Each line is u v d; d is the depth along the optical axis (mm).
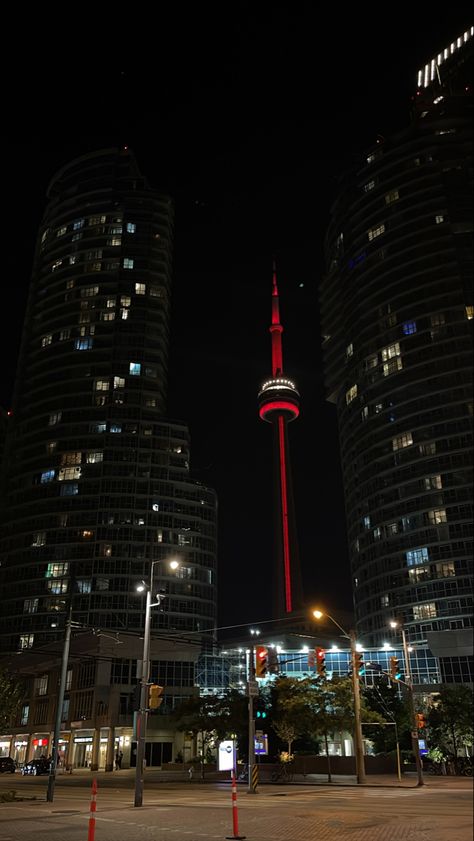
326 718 55344
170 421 147500
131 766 93125
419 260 133000
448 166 141500
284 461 199500
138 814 27312
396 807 26234
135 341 153500
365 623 121562
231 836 18656
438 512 114625
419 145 145625
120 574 130500
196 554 137250
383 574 117688
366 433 129875
